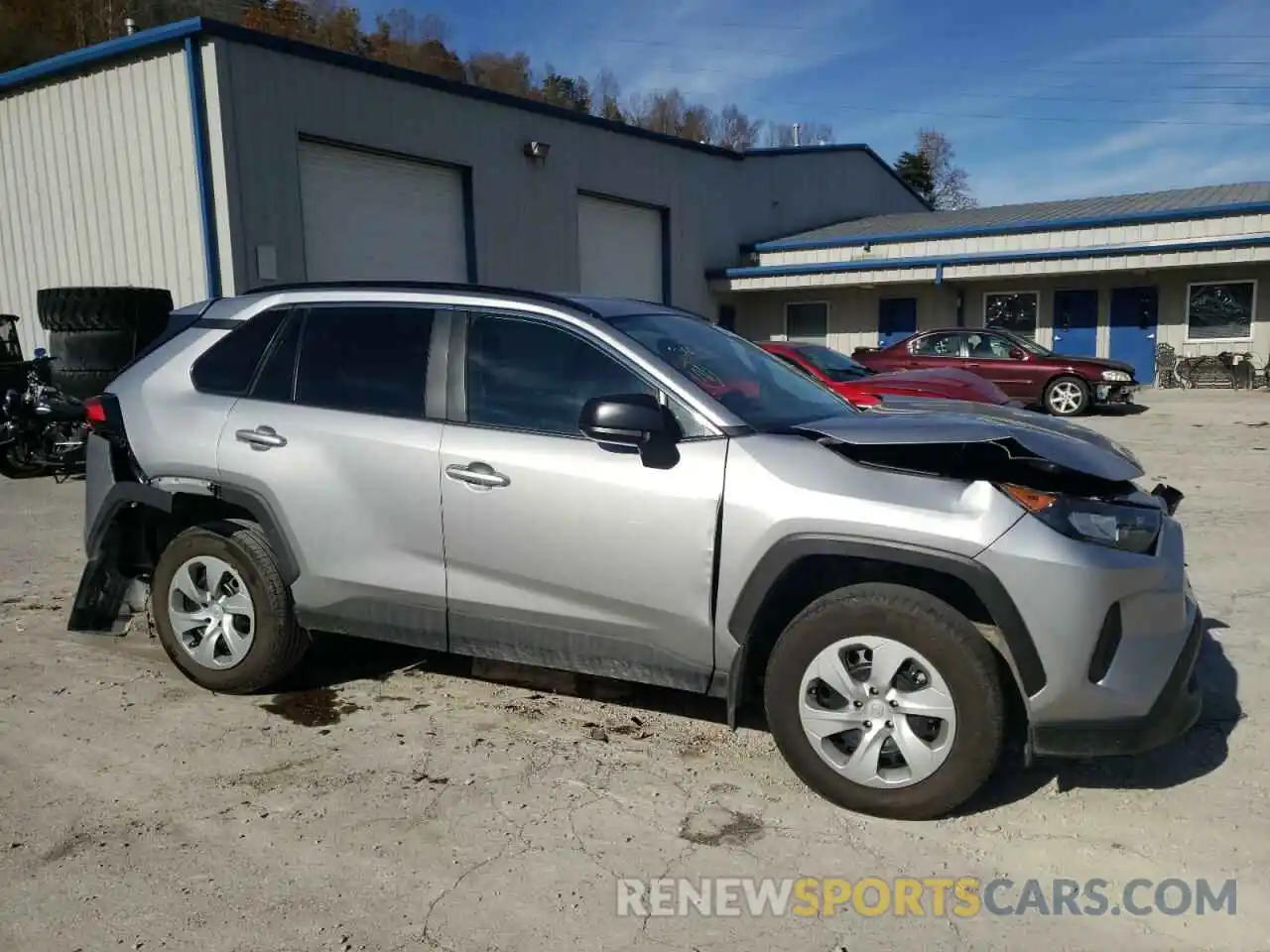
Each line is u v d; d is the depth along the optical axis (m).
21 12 36.94
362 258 16.11
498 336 4.15
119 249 14.73
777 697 3.61
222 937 2.87
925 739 3.43
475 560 4.05
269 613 4.47
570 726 4.29
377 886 3.12
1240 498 9.05
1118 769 3.86
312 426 4.36
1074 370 16.67
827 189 29.52
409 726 4.30
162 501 4.65
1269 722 4.24
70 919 2.95
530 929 2.90
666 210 23.33
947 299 24.20
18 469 11.19
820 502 3.46
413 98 16.52
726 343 4.59
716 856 3.28
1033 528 3.28
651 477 3.72
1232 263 20.06
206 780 3.81
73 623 5.08
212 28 13.34
